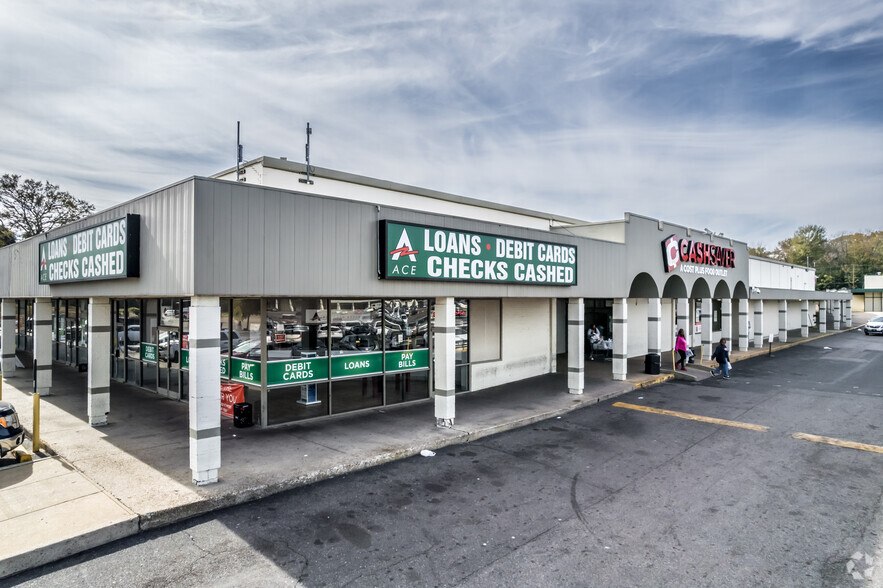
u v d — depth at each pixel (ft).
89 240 33.24
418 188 52.80
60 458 29.43
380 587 17.17
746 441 35.06
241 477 26.17
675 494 25.44
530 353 59.82
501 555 19.34
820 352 91.71
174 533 21.16
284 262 26.91
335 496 25.14
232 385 39.09
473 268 37.24
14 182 128.16
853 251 324.19
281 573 18.06
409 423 38.19
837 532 21.29
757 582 17.52
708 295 75.25
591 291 51.08
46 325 46.68
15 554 18.13
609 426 39.29
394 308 44.75
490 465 29.91
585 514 23.06
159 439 32.81
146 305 50.37
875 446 33.83
